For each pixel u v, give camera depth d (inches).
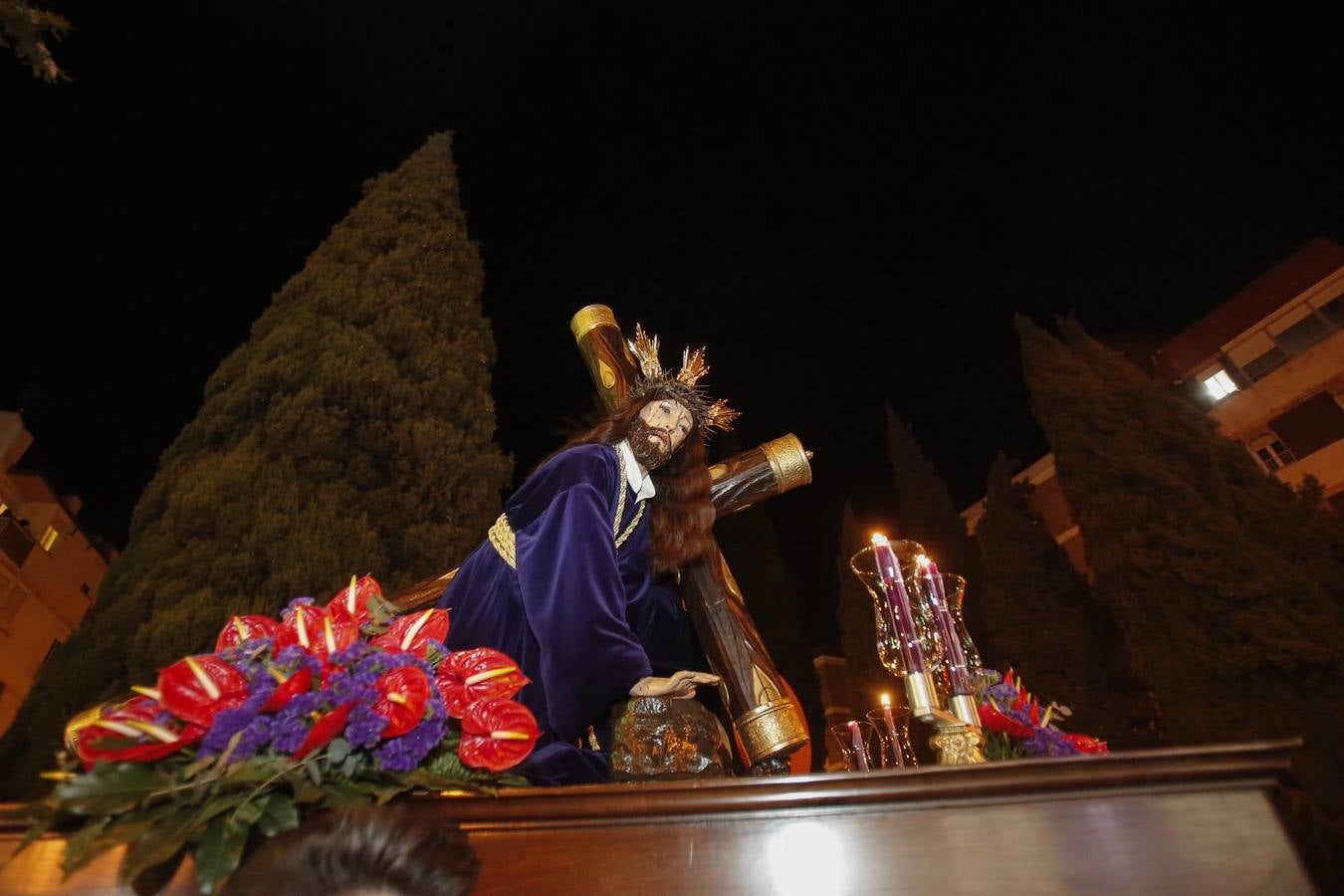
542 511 89.0
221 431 173.0
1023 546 548.7
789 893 48.7
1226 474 455.2
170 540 152.5
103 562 669.9
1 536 578.6
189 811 50.4
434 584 105.3
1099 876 48.2
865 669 555.2
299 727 53.2
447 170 249.9
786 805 51.4
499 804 52.9
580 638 74.4
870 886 48.6
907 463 658.8
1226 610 392.8
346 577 153.9
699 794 51.9
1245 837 49.1
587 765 72.7
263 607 144.9
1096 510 453.4
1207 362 689.0
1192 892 47.4
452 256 225.9
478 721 59.0
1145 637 413.4
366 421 179.9
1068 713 102.4
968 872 48.7
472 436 194.1
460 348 206.2
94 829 47.7
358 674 58.2
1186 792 50.9
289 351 186.4
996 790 50.9
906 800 51.2
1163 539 423.5
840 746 113.3
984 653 585.6
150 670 134.6
